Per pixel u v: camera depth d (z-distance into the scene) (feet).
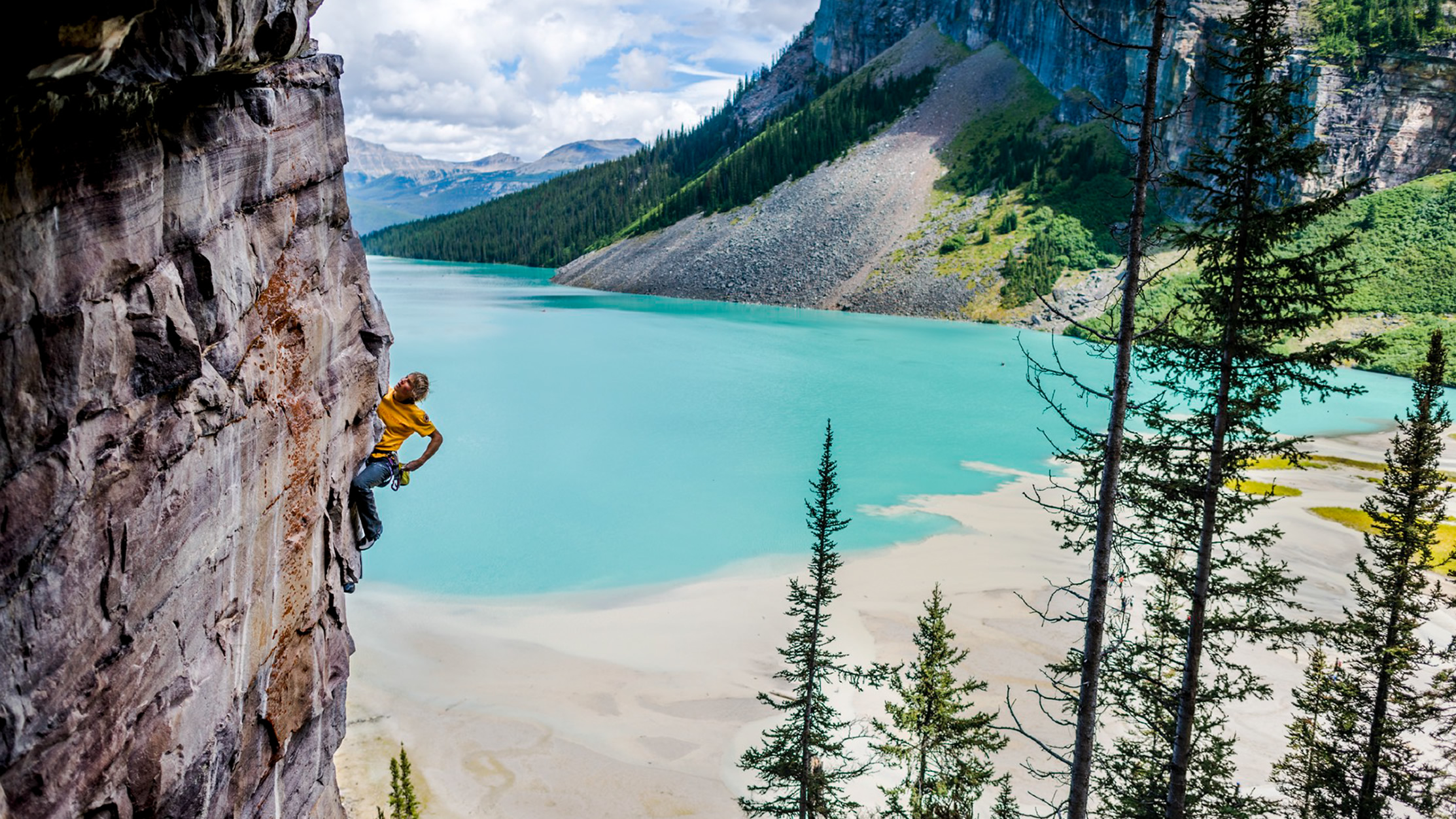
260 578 25.16
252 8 18.03
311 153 26.71
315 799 33.63
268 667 26.43
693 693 100.99
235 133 21.13
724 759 88.28
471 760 86.69
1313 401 276.62
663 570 138.10
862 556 143.54
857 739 90.27
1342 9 475.31
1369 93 456.45
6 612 14.24
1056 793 80.48
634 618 120.57
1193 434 45.19
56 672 15.62
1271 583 46.21
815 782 69.92
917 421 244.42
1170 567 47.73
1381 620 62.80
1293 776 69.97
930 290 498.28
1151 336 39.45
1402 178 456.86
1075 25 33.58
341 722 35.17
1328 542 146.82
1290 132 38.34
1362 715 64.85
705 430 231.50
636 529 157.07
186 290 19.43
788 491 179.73
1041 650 109.70
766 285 566.36
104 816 17.93
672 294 601.21
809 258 573.33
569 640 113.60
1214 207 41.75
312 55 26.78
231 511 22.57
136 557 17.93
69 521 15.65
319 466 29.22
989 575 134.72
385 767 85.25
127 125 16.29
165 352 18.34
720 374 311.27
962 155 622.13
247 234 22.84
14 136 13.28
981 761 83.82
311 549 29.25
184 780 20.92
